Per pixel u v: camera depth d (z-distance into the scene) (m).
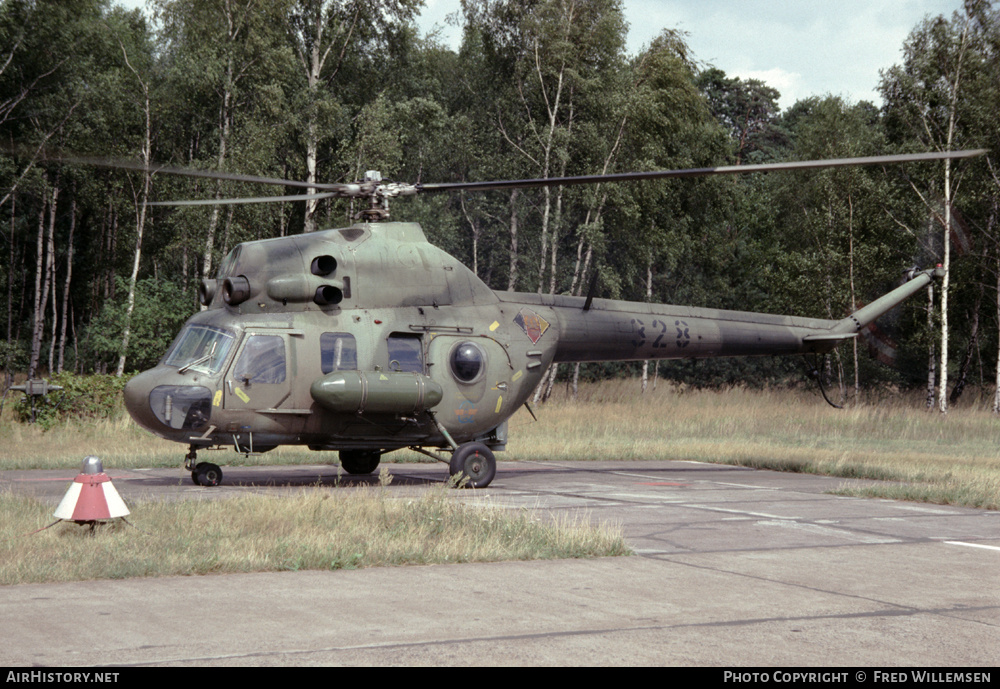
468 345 14.04
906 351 41.69
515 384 14.55
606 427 27.70
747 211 47.09
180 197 33.53
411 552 7.71
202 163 31.64
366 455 15.76
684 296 47.19
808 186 40.78
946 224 34.97
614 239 39.19
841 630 5.65
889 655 5.11
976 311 40.56
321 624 5.51
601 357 16.05
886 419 31.03
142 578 6.77
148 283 32.38
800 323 18.45
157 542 7.80
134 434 22.06
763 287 45.75
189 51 32.25
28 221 38.97
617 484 15.04
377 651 4.97
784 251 43.88
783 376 49.44
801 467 18.36
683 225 41.72
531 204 37.53
